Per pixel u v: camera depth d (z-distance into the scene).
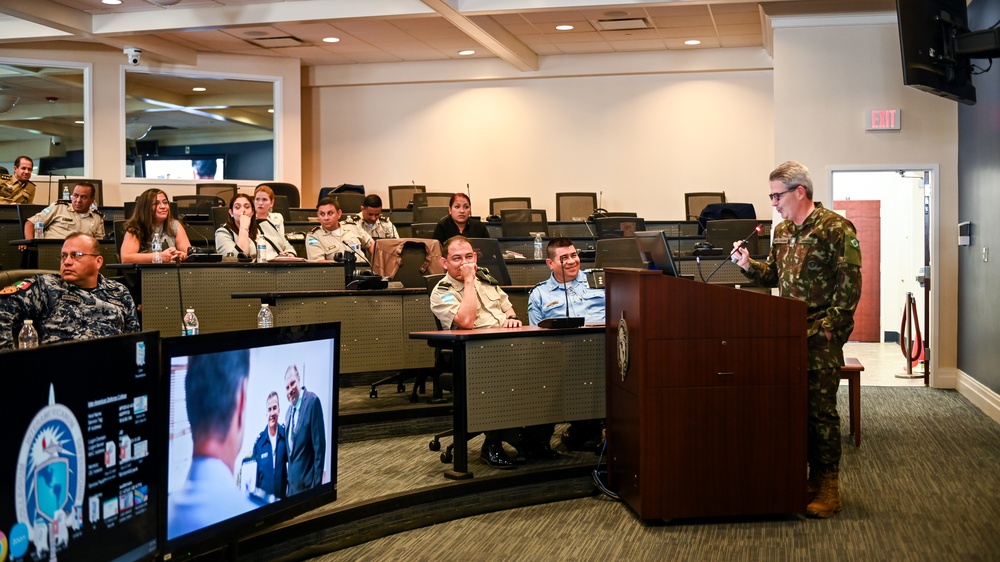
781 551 3.23
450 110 11.32
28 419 1.82
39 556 1.84
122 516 2.12
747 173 10.51
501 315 4.68
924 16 4.97
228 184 10.31
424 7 8.21
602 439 4.50
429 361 5.21
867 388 7.24
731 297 3.52
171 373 2.31
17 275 3.51
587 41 9.98
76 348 1.97
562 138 11.02
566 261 4.73
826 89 7.50
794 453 3.56
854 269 3.56
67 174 10.30
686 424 3.51
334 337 2.95
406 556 3.23
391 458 4.29
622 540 3.38
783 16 7.55
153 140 10.60
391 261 6.05
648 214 10.78
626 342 3.64
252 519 2.59
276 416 2.70
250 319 5.32
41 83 10.18
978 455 4.73
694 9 8.45
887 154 7.40
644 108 10.77
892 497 3.93
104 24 8.99
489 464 4.14
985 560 3.11
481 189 11.25
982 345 6.27
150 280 5.07
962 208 7.02
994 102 5.92
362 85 11.49
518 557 3.21
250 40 10.00
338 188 10.11
